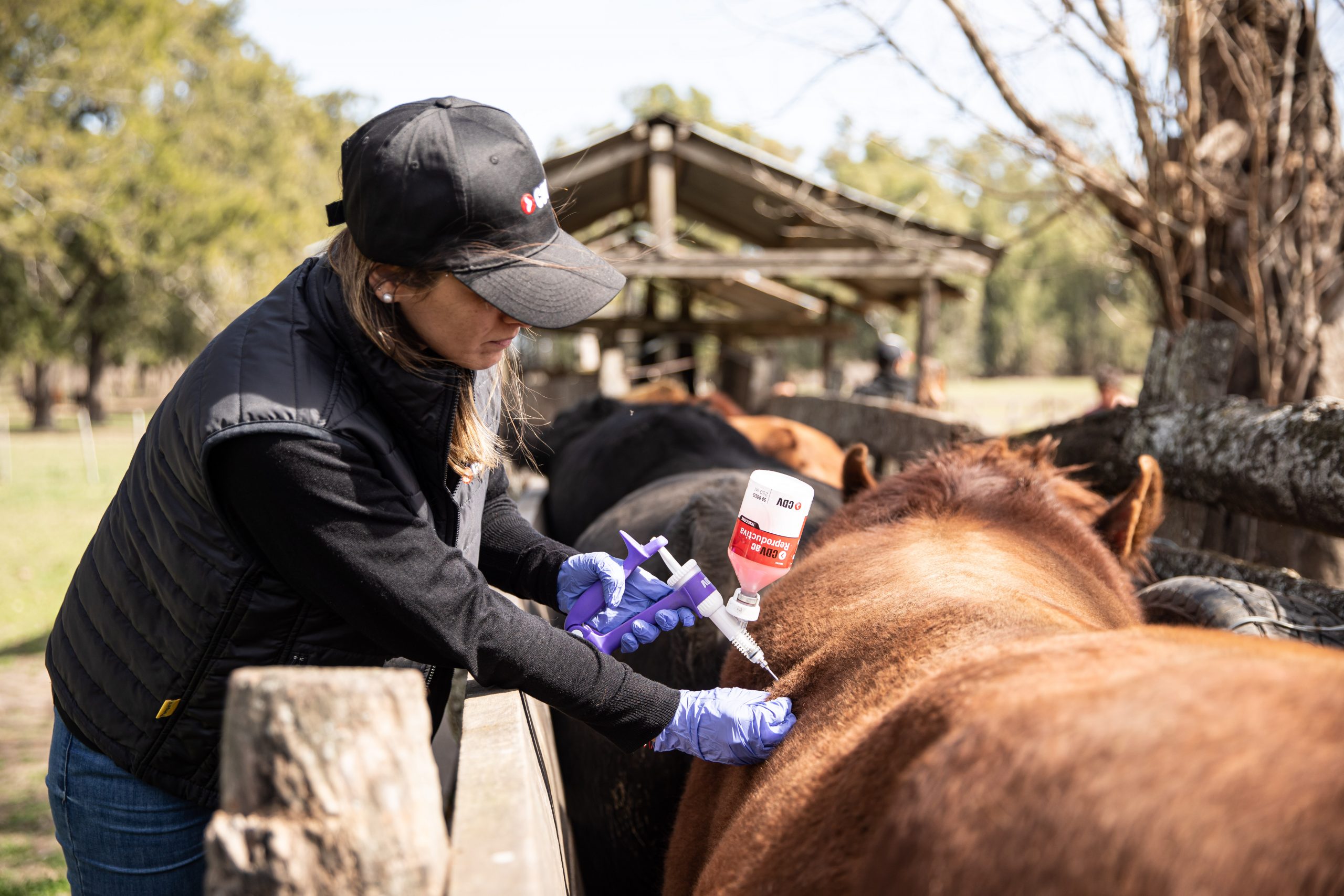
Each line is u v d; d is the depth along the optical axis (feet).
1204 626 5.80
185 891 4.53
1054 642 2.92
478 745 4.33
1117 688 2.21
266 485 3.80
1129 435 8.94
